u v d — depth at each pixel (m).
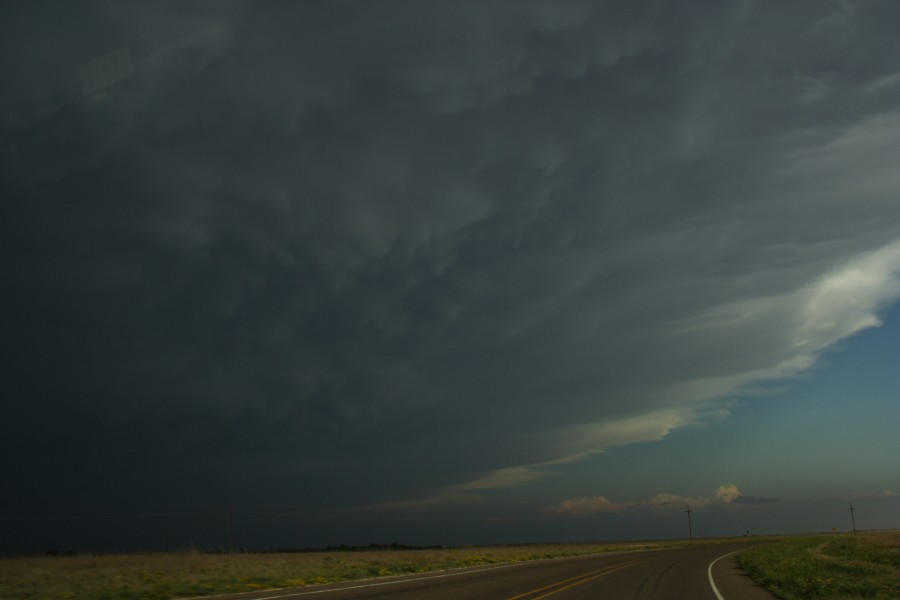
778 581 26.42
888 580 26.30
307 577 26.55
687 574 31.52
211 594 19.44
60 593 19.19
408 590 21.16
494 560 47.22
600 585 24.23
